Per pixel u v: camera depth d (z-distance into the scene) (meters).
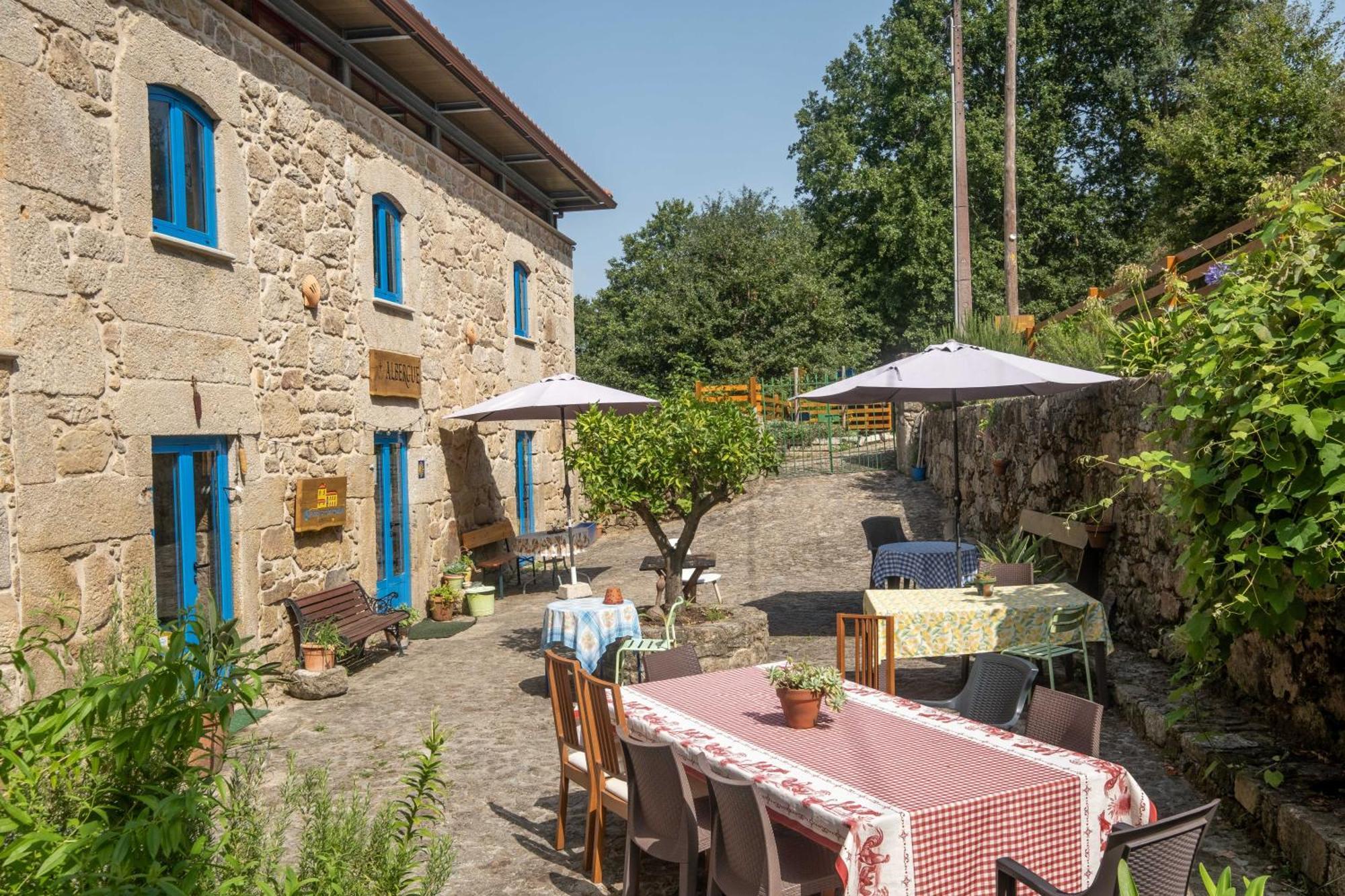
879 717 4.30
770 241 26.38
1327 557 3.46
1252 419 3.78
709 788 3.51
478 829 4.98
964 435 13.14
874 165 27.11
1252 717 5.21
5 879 2.05
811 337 26.34
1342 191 4.06
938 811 3.14
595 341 32.88
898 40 25.97
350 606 8.86
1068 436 9.05
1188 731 5.09
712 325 26.33
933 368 7.30
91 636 3.11
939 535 11.01
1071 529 8.54
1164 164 23.59
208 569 7.25
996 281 26.08
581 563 13.59
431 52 9.79
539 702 7.37
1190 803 4.77
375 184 9.84
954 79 15.74
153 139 6.84
